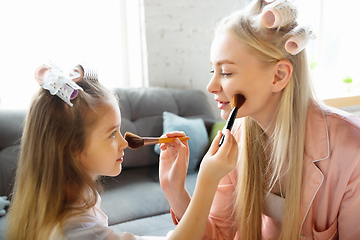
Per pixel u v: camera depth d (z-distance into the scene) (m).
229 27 0.73
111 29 2.57
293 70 0.76
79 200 0.70
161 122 2.11
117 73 2.64
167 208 1.55
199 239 0.66
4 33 2.21
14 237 0.70
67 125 0.69
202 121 2.12
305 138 0.78
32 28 2.29
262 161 0.89
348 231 0.78
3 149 1.68
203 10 2.57
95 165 0.74
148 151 2.04
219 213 0.96
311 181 0.77
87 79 0.77
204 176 0.66
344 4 2.38
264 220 0.97
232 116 0.68
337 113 0.78
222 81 0.75
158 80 2.50
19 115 1.78
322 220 0.79
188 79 2.61
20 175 0.72
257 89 0.73
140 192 1.66
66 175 0.69
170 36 2.49
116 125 0.75
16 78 2.26
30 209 0.69
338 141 0.75
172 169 0.87
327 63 2.45
